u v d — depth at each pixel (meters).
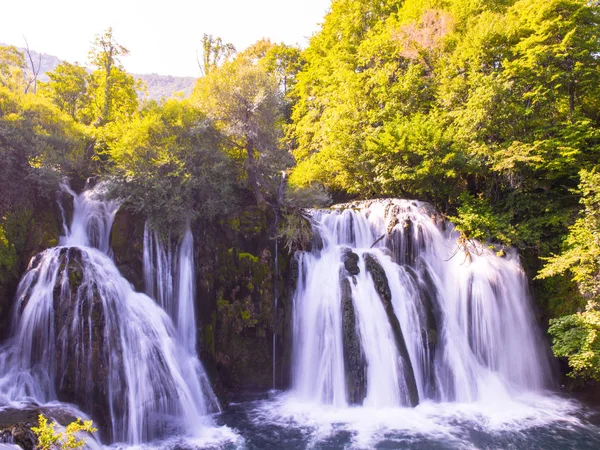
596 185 15.46
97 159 19.53
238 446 12.23
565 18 20.94
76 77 34.62
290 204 19.05
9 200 15.48
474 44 22.94
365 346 15.46
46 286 13.07
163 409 13.05
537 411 15.16
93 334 12.41
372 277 16.73
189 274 16.28
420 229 19.59
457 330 17.58
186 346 15.80
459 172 21.38
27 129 16.67
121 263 15.11
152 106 18.09
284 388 16.58
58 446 8.96
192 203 16.59
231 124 18.28
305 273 17.47
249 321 16.66
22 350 12.64
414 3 29.44
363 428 13.48
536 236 19.20
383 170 22.69
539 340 18.25
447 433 13.27
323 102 31.00
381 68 26.98
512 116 20.66
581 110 21.67
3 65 31.61
